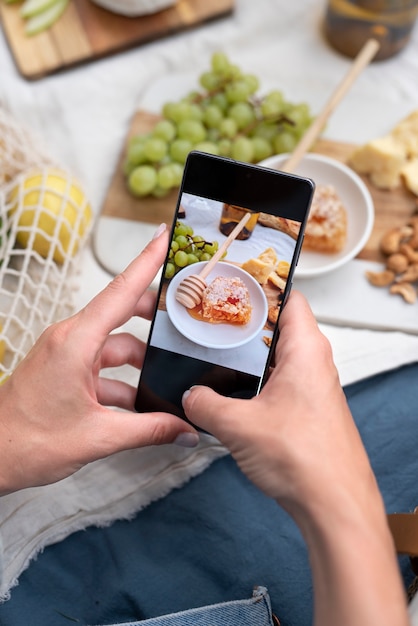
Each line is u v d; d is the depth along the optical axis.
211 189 0.48
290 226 0.48
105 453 0.47
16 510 0.54
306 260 0.62
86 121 0.69
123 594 0.54
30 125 0.69
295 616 0.53
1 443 0.46
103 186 0.66
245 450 0.42
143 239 0.63
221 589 0.54
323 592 0.38
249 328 0.49
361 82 0.70
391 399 0.59
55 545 0.55
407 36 0.68
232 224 0.48
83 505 0.55
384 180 0.64
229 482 0.57
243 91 0.63
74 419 0.46
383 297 0.61
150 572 0.54
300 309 0.46
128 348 0.55
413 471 0.57
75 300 0.61
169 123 0.63
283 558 0.55
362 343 0.60
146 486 0.56
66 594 0.54
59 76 0.71
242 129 0.65
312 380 0.43
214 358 0.50
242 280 0.49
